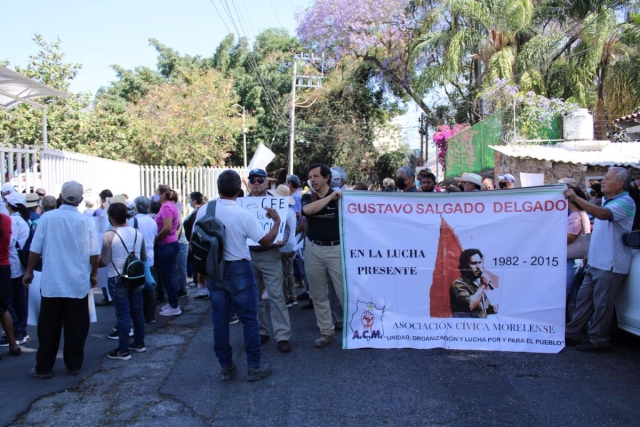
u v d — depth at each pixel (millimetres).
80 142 18719
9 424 4340
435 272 5738
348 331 5836
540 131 16844
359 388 4949
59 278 5273
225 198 5211
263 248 5781
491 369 5410
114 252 5906
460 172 22156
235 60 39000
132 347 6234
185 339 6789
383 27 28141
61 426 4293
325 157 36875
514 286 5629
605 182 5684
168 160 22234
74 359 5465
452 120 28156
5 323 6047
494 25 20969
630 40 19266
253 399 4750
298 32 29594
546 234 5574
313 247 6094
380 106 36531
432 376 5223
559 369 5387
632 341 6352
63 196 5445
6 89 9289
